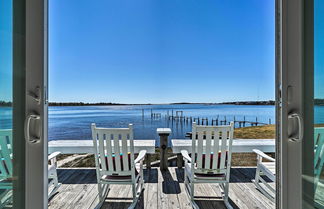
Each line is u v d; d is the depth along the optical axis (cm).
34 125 110
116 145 236
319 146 113
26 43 110
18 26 110
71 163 645
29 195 110
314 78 113
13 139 110
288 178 113
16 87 110
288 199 113
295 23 113
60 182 312
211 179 242
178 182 311
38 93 110
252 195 265
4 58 109
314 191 112
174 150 322
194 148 240
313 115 113
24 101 110
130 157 237
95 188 290
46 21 116
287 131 113
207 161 241
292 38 114
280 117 115
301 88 113
